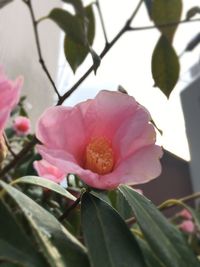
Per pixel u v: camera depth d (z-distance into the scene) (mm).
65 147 162
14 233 126
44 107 635
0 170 230
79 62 295
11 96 129
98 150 166
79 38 235
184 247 187
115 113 172
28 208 150
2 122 128
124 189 201
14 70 568
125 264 151
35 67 624
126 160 160
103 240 156
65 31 235
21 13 595
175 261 173
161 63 316
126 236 164
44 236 141
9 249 122
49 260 126
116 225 167
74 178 268
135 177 158
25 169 326
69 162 148
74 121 166
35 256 125
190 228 471
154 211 199
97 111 172
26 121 459
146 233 177
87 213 167
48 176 230
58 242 144
